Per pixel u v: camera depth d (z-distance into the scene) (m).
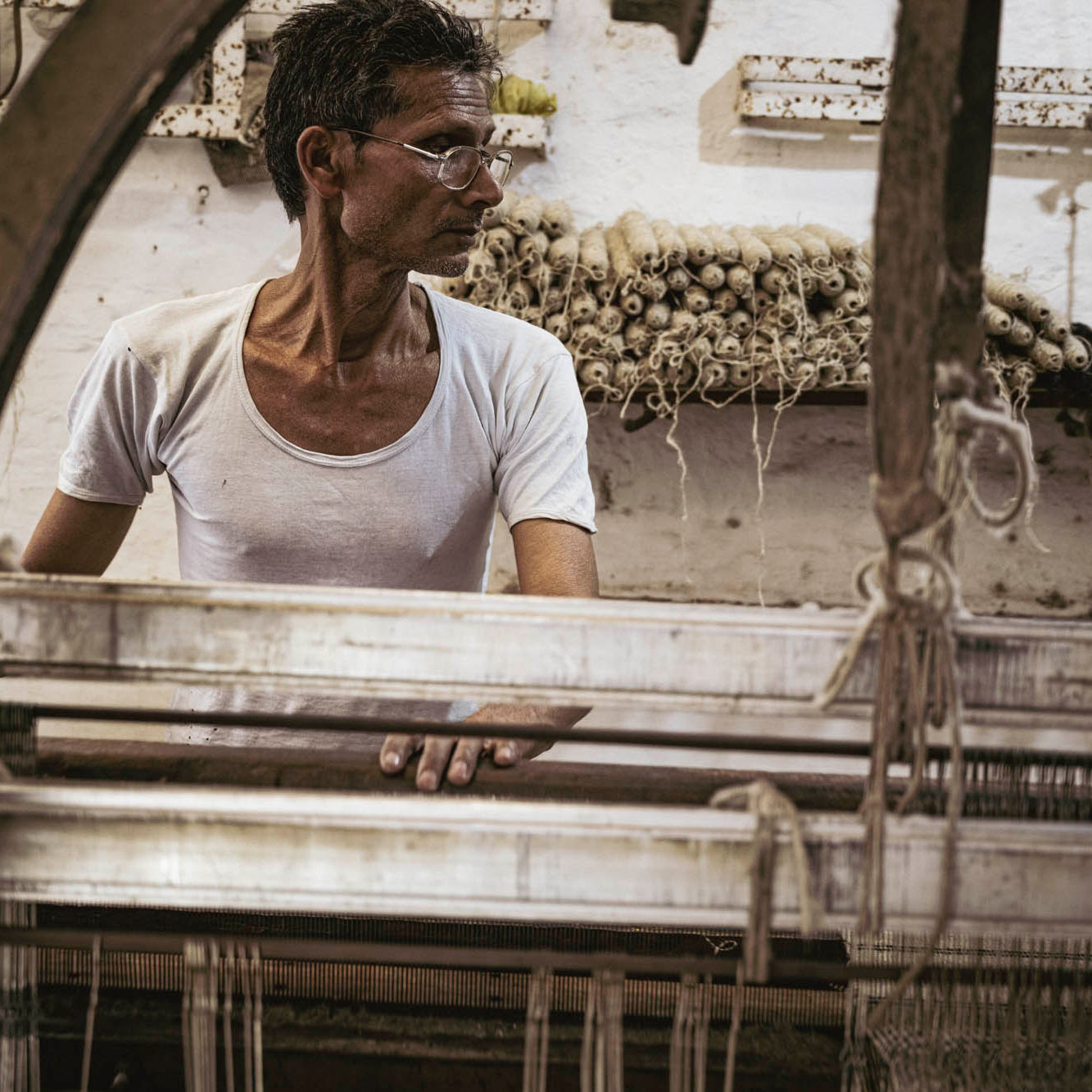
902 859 0.62
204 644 0.65
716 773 0.88
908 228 0.53
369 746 1.30
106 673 0.66
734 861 0.62
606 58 2.36
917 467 0.55
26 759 0.76
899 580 0.71
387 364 1.25
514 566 2.52
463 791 0.86
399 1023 0.91
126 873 0.63
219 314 1.28
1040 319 2.00
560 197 2.40
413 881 0.63
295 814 0.62
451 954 0.68
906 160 0.52
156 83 0.59
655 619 0.64
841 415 2.46
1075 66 2.38
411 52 1.08
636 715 2.44
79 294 2.40
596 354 1.99
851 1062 0.85
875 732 0.60
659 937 0.99
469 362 1.28
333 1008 0.93
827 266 1.99
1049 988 0.82
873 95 2.30
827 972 0.72
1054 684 0.62
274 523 1.27
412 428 1.26
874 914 0.61
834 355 2.01
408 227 1.14
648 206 2.40
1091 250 2.42
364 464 1.25
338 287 1.19
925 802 0.74
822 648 0.63
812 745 0.70
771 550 2.51
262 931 0.98
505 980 0.95
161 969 0.94
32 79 0.60
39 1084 0.84
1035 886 0.62
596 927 0.99
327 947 0.68
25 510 2.45
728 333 2.01
